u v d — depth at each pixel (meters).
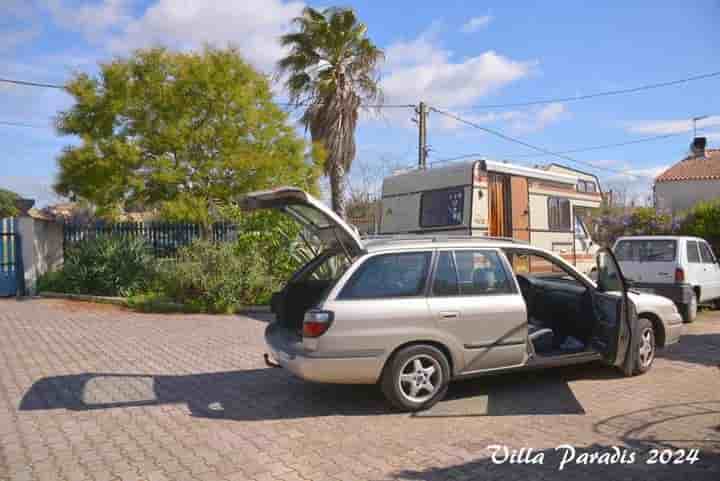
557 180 13.53
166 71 14.74
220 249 12.68
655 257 11.50
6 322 10.90
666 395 6.20
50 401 6.27
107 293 13.79
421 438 5.08
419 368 5.74
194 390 6.66
